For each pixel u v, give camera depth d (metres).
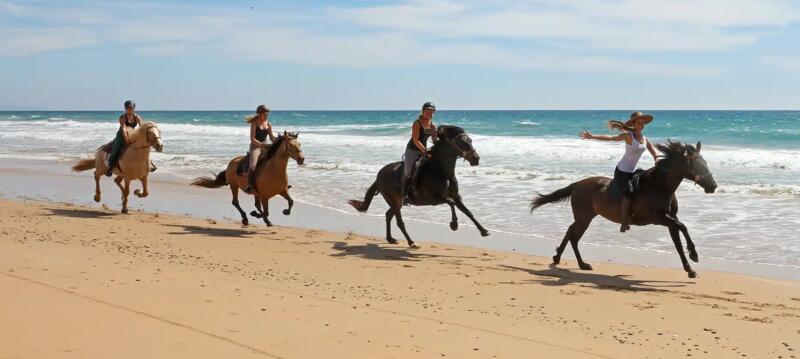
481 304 8.40
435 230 14.59
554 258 11.13
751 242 12.86
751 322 7.78
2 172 25.66
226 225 14.79
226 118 113.12
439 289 9.24
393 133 55.50
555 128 63.28
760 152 31.06
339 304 7.99
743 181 21.59
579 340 6.88
